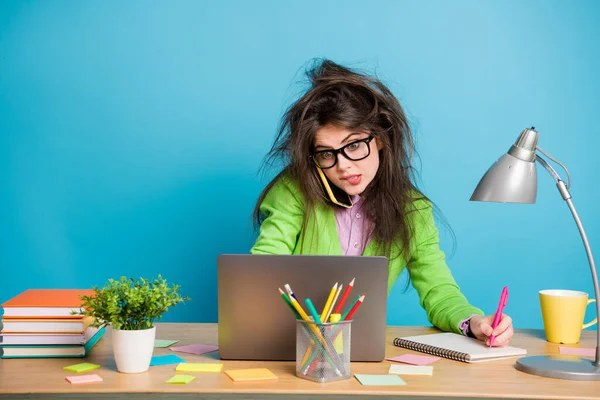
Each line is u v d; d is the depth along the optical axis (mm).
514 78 2734
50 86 2656
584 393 1239
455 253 2744
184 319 2697
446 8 2713
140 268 2688
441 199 2732
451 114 2727
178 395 1243
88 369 1369
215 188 2686
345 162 1712
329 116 1675
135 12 2660
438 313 1801
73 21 2652
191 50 2670
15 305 1460
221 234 2691
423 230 1920
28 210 2670
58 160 2664
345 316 1390
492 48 2727
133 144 2670
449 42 2719
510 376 1353
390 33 2705
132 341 1337
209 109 2676
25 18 2645
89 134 2664
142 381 1291
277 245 1854
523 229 2754
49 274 2678
